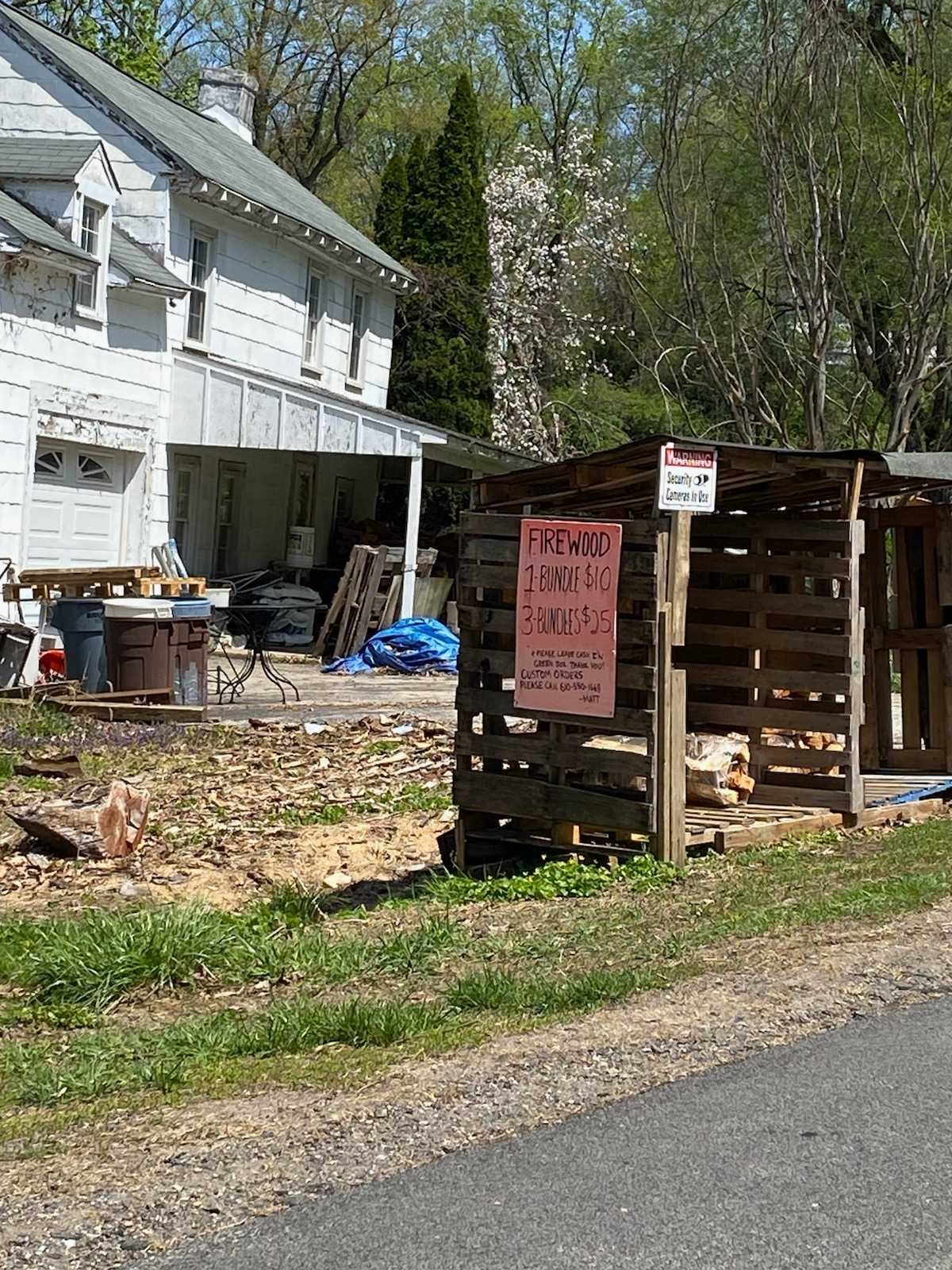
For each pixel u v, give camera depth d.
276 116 44.88
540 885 8.73
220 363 22.44
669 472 8.52
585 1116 5.05
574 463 9.12
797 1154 4.68
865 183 24.92
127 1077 5.93
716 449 8.77
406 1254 4.06
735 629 10.19
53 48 23.09
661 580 8.63
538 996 6.48
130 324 21.55
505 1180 4.53
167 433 22.70
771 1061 5.57
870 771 11.80
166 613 16.12
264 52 44.06
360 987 7.26
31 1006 7.31
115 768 13.52
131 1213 4.38
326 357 28.11
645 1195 4.40
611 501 9.98
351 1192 4.48
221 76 32.19
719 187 26.75
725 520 10.20
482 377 35.06
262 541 26.66
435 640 22.88
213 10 44.66
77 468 20.89
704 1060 5.60
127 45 37.59
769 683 10.13
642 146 29.69
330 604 28.17
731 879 8.57
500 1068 5.55
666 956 7.07
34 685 16.33
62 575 17.27
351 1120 5.07
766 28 24.02
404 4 43.62
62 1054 6.42
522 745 9.18
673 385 34.22
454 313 34.59
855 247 25.19
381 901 9.19
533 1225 4.21
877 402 27.61
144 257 22.16
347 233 28.88
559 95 47.72
